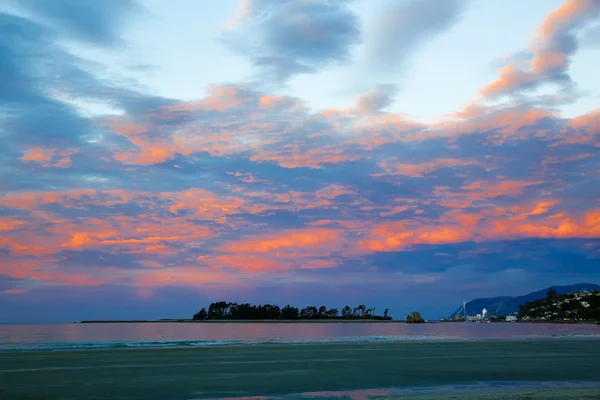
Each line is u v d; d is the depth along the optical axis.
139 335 87.88
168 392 17.75
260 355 33.56
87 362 28.22
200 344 51.22
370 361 29.38
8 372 23.34
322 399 16.39
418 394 17.50
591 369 25.56
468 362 28.94
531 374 23.34
